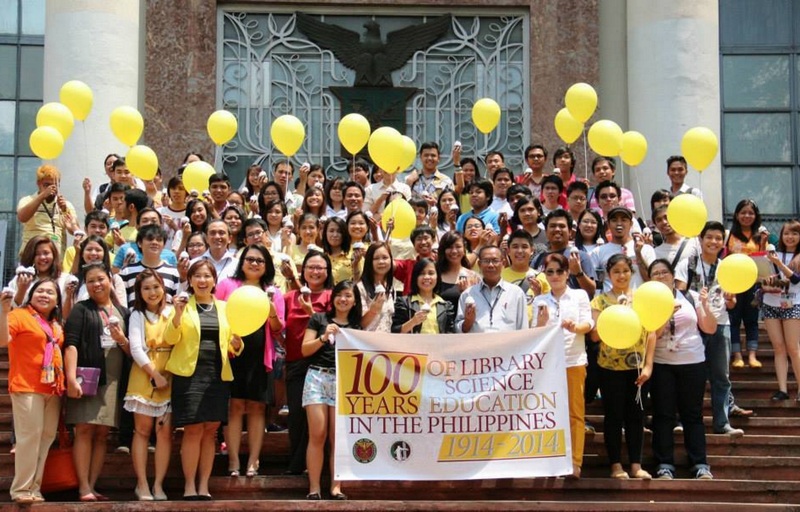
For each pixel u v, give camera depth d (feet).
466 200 46.55
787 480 36.42
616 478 35.29
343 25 57.52
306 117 56.95
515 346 34.96
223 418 34.14
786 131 60.18
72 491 35.09
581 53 57.31
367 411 34.53
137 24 53.16
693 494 34.99
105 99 51.34
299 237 41.52
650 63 52.60
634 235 38.24
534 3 57.62
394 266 39.01
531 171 46.32
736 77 60.49
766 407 39.96
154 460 35.58
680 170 45.55
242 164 56.59
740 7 60.44
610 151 41.65
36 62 59.67
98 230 39.27
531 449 34.63
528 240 37.55
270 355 35.37
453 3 57.47
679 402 36.50
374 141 38.75
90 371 34.01
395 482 35.19
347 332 34.71
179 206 42.98
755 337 42.65
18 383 33.50
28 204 41.27
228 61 57.00
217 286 36.24
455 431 34.63
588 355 37.27
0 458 35.81
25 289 34.58
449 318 36.14
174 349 34.17
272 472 36.35
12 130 59.21
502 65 57.57
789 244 42.24
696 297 37.60
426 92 57.26
